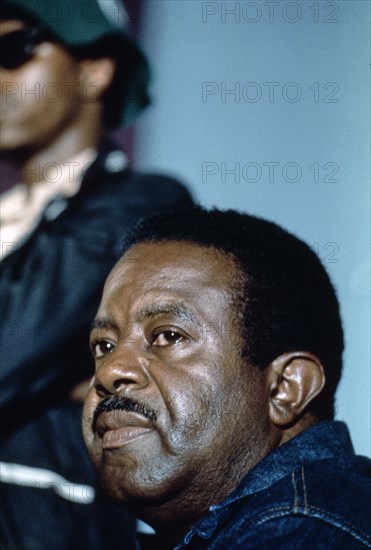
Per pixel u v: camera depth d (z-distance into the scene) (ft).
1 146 14.48
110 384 9.68
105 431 9.66
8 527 12.86
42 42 14.43
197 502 9.55
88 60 14.71
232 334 9.74
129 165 15.29
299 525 8.84
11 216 14.66
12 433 13.10
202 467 9.52
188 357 9.66
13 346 13.07
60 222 13.75
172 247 10.11
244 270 9.94
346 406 15.43
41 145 14.48
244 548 8.82
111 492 9.57
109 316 10.04
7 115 14.38
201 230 10.21
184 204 14.52
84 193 14.06
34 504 12.94
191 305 9.76
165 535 9.77
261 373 9.78
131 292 9.96
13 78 14.37
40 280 13.34
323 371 9.98
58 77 14.47
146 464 9.46
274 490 9.17
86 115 14.65
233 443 9.59
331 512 8.89
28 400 13.10
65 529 12.93
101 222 13.74
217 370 9.64
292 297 9.98
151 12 19.98
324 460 9.55
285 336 9.89
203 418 9.53
